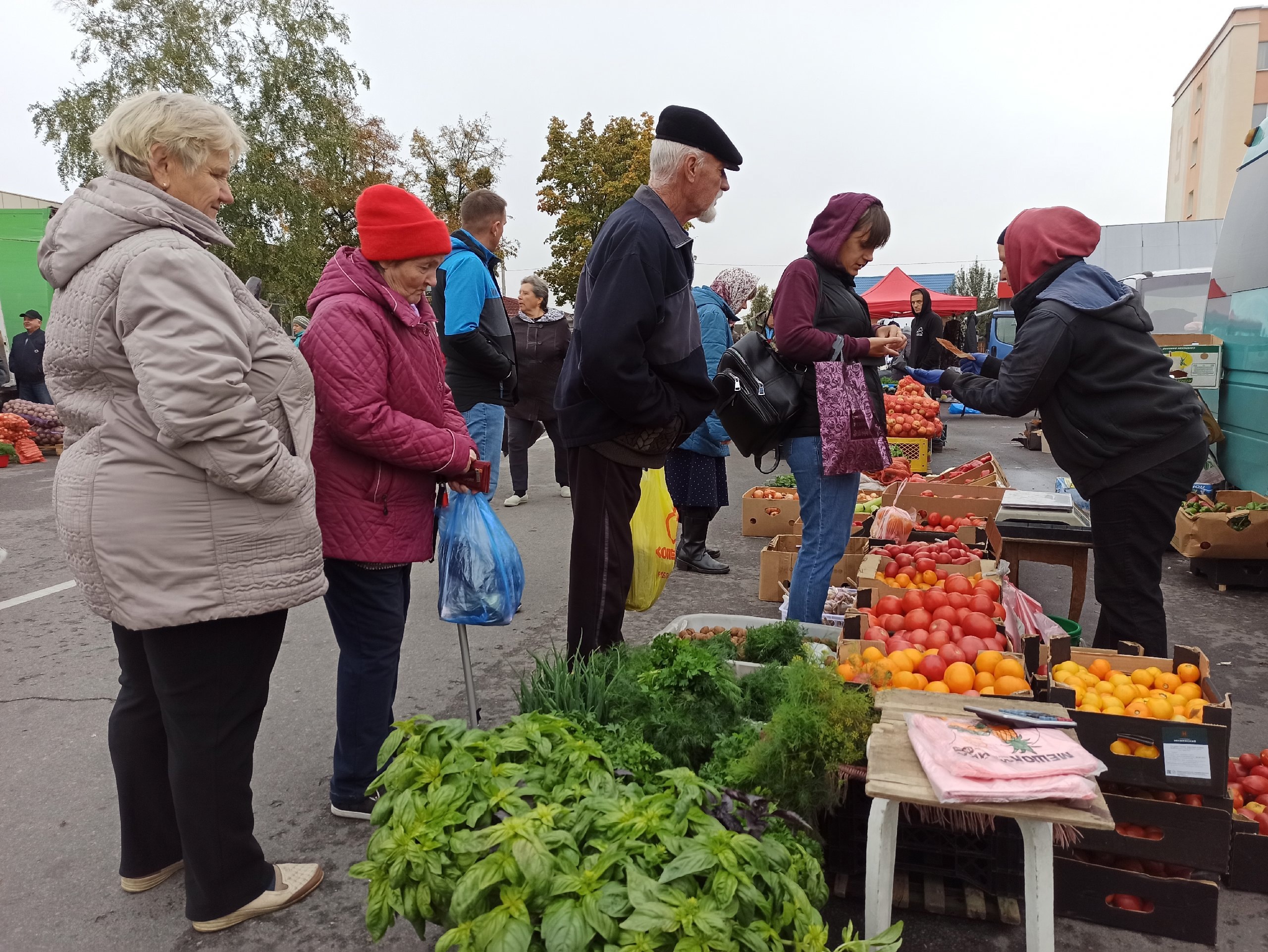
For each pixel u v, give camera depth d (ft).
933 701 7.56
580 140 106.11
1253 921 7.97
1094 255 49.42
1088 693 8.52
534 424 28.40
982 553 14.88
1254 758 9.78
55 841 9.47
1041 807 5.77
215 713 7.30
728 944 4.98
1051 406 11.19
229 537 6.87
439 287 17.62
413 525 9.13
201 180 6.91
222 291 6.59
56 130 85.46
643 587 10.85
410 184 118.52
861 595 11.40
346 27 93.56
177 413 6.28
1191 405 10.67
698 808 6.00
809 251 12.07
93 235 6.47
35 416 44.80
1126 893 7.84
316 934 7.86
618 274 8.84
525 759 6.79
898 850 8.01
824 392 11.53
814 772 7.14
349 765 9.54
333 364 8.26
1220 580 18.30
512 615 10.32
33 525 27.02
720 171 9.72
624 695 8.08
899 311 61.93
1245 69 140.46
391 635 9.39
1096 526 11.15
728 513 27.04
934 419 32.14
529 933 5.13
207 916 7.79
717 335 18.19
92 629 16.90
